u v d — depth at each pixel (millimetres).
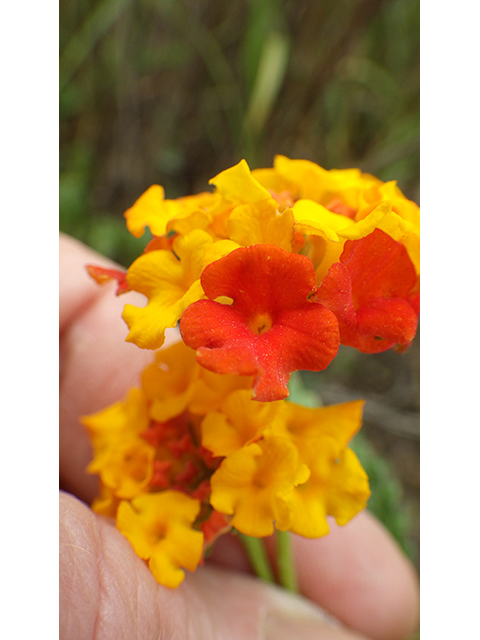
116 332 60
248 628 47
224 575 54
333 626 53
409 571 65
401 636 64
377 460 74
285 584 54
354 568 63
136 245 89
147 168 100
